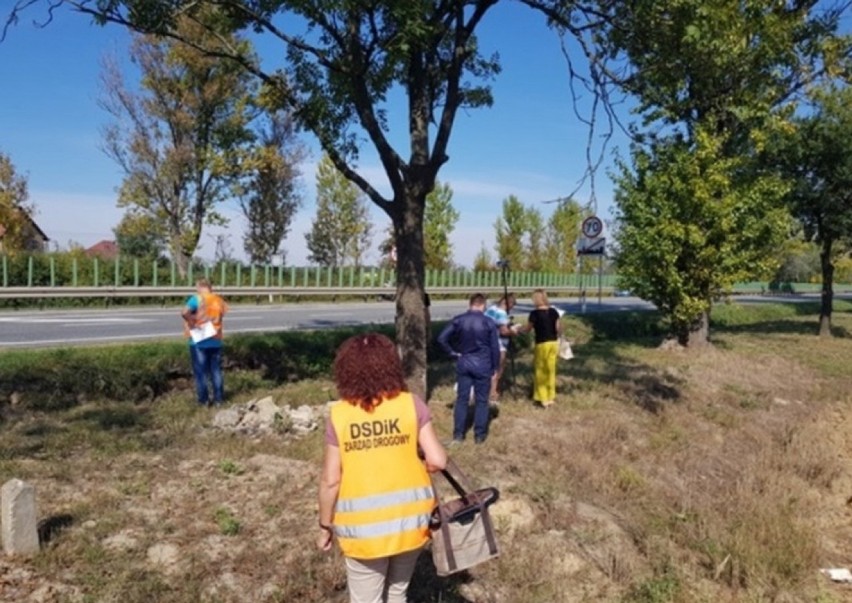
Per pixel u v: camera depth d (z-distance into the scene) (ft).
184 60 99.14
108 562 17.28
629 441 33.60
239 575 17.65
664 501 27.91
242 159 111.14
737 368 53.88
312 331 47.80
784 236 58.90
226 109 107.45
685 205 54.70
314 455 25.94
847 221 73.51
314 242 145.59
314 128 33.04
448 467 13.74
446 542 12.87
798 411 46.21
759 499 28.55
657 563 22.29
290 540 19.30
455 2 32.04
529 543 21.74
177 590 16.71
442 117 33.17
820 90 56.18
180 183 112.47
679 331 60.59
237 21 32.50
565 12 32.73
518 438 30.58
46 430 27.96
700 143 53.42
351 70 31.32
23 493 17.03
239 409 30.53
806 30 39.81
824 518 30.17
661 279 57.77
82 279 91.09
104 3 28.89
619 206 58.80
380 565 12.13
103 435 27.40
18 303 77.77
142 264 95.91
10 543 16.89
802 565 23.56
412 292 33.35
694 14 27.32
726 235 55.42
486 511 13.50
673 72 31.27
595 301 148.15
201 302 33.63
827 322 80.59
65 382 33.12
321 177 143.33
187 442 27.04
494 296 138.41
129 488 21.59
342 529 11.98
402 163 33.12
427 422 12.39
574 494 25.67
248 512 20.66
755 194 55.26
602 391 41.73
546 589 19.85
